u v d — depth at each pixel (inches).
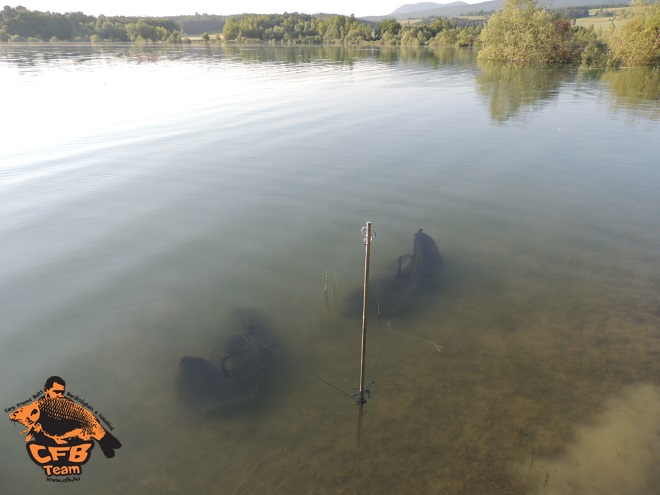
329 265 361.4
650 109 938.1
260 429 223.0
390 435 217.6
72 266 357.7
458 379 250.4
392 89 1301.7
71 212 458.9
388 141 713.0
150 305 313.6
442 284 338.6
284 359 267.9
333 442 215.0
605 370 251.8
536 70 1835.6
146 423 226.7
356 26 4685.0
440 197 485.7
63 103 1082.1
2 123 866.8
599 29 2279.8
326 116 910.4
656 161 586.9
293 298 322.3
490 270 354.0
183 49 3681.1
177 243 394.0
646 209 444.1
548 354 265.9
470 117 893.2
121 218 443.8
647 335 276.2
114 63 2241.6
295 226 423.8
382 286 328.2
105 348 274.1
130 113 964.6
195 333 288.2
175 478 199.9
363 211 454.9
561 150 648.4
